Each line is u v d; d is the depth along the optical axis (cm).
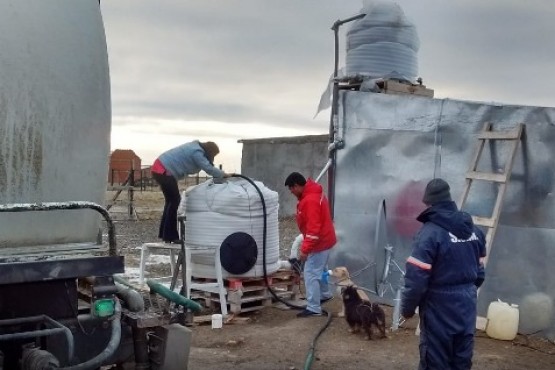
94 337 363
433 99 783
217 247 756
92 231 361
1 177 319
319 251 758
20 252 329
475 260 462
